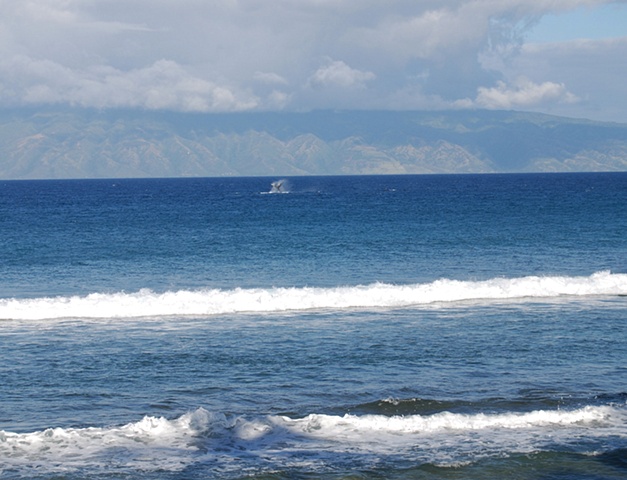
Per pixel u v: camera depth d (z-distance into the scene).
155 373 25.83
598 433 20.22
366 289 42.16
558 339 30.91
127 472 17.72
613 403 22.55
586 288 42.84
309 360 27.45
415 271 52.94
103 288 47.03
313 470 17.89
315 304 38.59
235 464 18.22
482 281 44.69
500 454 18.84
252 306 37.84
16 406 22.25
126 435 19.83
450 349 29.14
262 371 26.00
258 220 110.12
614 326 33.59
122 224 105.12
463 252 64.06
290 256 62.31
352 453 18.91
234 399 22.95
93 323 34.59
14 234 88.25
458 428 20.52
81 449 18.97
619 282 43.88
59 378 25.22
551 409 22.08
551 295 42.00
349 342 30.34
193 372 25.94
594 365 26.81
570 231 83.12
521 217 108.12
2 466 17.89
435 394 23.39
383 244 71.25
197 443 19.45
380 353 28.47
